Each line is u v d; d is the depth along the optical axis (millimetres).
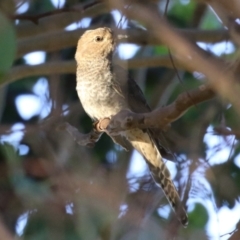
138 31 11422
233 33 6145
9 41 5352
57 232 7922
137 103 12070
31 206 8023
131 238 7875
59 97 8953
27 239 8008
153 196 8172
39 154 8875
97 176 9312
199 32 11023
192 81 12961
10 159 8133
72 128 8953
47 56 13562
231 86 4996
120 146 11789
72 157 9797
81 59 12117
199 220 10844
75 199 7902
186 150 8859
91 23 13484
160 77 14344
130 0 5805
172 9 14117
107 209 7844
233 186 9766
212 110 9117
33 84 13516
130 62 12117
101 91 11945
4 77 5406
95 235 7879
